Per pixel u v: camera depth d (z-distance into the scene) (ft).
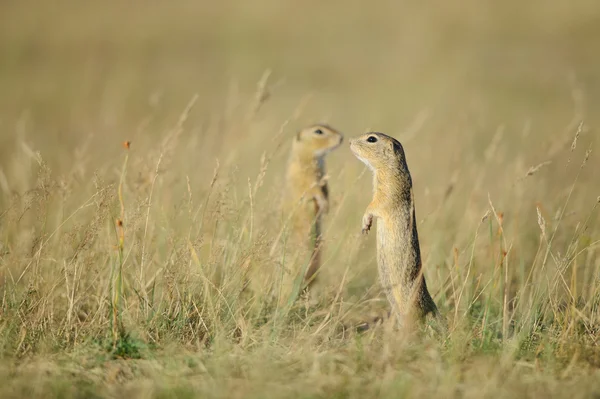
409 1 257.14
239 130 73.00
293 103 142.82
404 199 47.44
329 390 36.76
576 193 68.95
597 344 44.68
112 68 182.80
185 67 189.06
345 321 51.26
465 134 85.92
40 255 47.73
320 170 62.59
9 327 43.47
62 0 277.03
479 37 211.61
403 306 46.55
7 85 167.12
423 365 40.42
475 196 66.90
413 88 154.81
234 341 45.21
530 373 40.42
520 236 60.13
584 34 207.62
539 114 129.90
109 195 45.96
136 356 41.68
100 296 47.55
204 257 53.01
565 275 54.13
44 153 95.30
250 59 196.85
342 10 255.09
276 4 263.90
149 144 71.46
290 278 51.83
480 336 45.42
